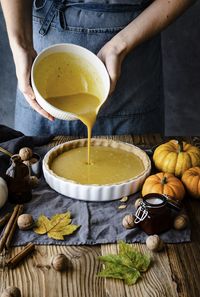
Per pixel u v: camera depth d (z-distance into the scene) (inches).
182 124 97.6
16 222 47.0
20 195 50.0
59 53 54.9
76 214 49.0
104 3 61.4
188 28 89.5
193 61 92.0
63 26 63.1
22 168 50.2
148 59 67.1
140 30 58.0
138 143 62.6
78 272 42.0
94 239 45.6
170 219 47.1
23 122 70.1
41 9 63.1
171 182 51.1
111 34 63.1
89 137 54.9
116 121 68.3
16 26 58.2
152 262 43.3
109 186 50.3
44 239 45.4
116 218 48.5
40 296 39.6
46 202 50.7
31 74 52.1
